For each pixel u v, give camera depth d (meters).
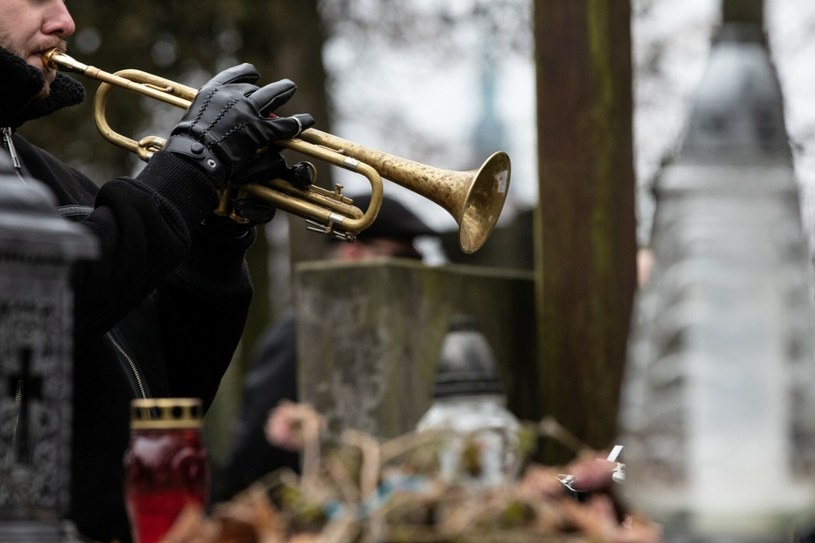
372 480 2.39
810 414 2.16
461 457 2.52
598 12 7.53
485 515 2.29
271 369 7.39
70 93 5.04
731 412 2.16
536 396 7.77
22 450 2.64
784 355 2.16
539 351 7.70
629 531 2.33
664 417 2.18
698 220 2.19
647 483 2.21
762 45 2.28
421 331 6.83
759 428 2.15
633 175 7.66
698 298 2.17
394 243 7.99
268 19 18.27
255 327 18.38
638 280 7.67
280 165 4.91
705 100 2.25
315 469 2.47
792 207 2.21
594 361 7.54
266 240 18.72
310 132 5.01
